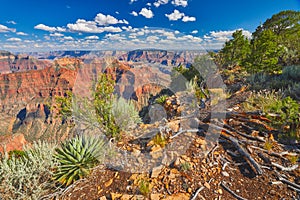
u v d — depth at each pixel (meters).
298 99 4.88
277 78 6.97
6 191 2.62
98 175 3.20
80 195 2.82
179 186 2.69
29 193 2.73
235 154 3.24
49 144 3.43
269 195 2.49
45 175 3.01
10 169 2.72
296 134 3.39
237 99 5.46
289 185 2.58
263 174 2.79
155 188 2.69
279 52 8.43
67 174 3.11
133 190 2.73
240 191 2.60
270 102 4.43
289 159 2.99
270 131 3.68
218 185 2.71
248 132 3.74
